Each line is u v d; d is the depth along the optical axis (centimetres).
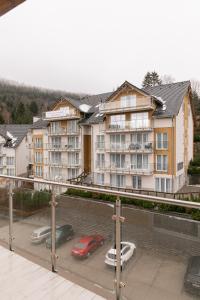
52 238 303
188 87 2111
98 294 256
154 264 232
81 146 2292
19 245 341
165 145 1833
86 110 2352
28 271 296
